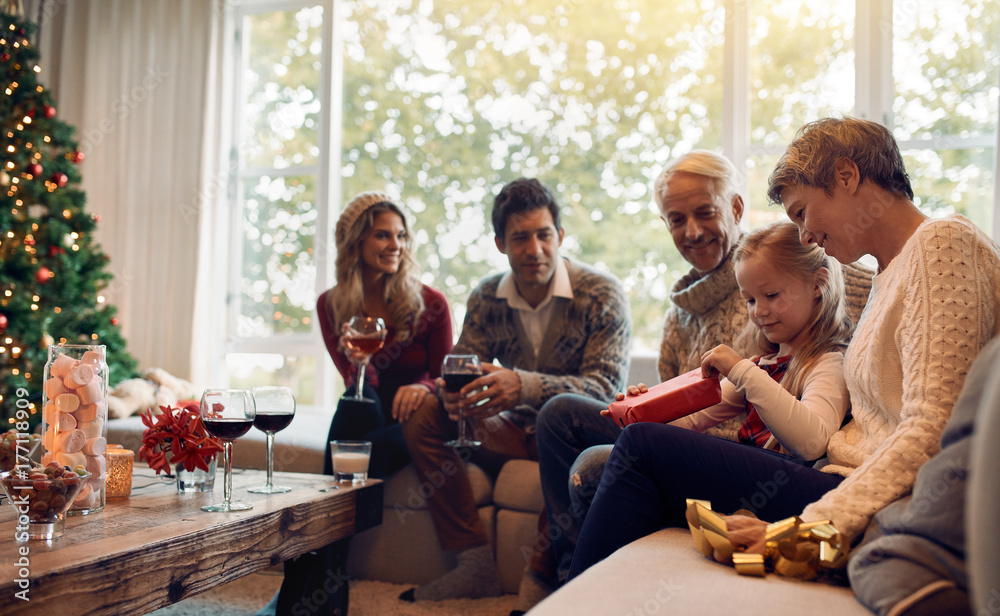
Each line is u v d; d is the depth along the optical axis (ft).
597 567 3.02
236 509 4.45
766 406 3.85
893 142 3.86
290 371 12.62
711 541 3.05
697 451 3.64
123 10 12.98
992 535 1.98
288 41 12.87
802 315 4.39
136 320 12.64
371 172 13.16
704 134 11.85
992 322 3.18
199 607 6.24
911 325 3.25
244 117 13.02
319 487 5.47
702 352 5.64
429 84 13.10
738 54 10.93
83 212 11.39
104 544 3.45
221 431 4.42
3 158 10.68
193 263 12.49
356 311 7.69
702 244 5.61
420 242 13.08
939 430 2.97
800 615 2.43
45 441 4.19
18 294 10.25
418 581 6.69
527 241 6.70
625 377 6.86
